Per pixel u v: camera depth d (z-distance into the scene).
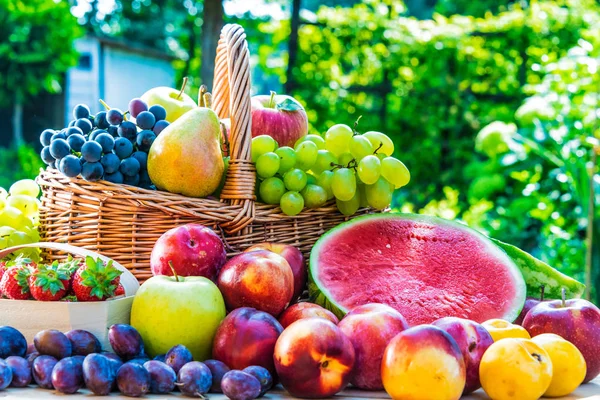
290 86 7.28
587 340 1.53
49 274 1.52
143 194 1.86
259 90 18.67
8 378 1.35
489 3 11.55
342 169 2.04
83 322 1.50
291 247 1.89
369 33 7.45
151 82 16.22
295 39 7.20
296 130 2.26
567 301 1.63
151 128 1.98
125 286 1.65
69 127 1.98
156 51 15.69
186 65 10.62
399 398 1.30
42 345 1.41
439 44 7.33
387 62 7.40
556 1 7.52
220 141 2.11
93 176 1.84
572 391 1.44
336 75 7.60
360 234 1.99
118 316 1.54
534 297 2.01
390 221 2.04
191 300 1.50
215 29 6.18
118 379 1.33
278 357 1.35
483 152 6.51
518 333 1.50
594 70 5.24
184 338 1.49
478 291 1.85
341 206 2.12
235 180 1.92
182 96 2.35
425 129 7.39
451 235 2.00
